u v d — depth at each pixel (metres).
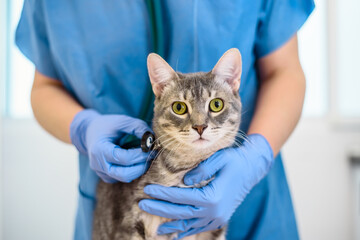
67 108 0.47
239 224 0.48
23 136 1.03
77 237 0.53
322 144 1.10
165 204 0.39
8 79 1.02
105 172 0.41
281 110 0.44
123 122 0.42
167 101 0.41
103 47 0.46
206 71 0.45
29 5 0.48
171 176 0.40
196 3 0.43
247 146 0.42
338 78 1.13
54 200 1.02
